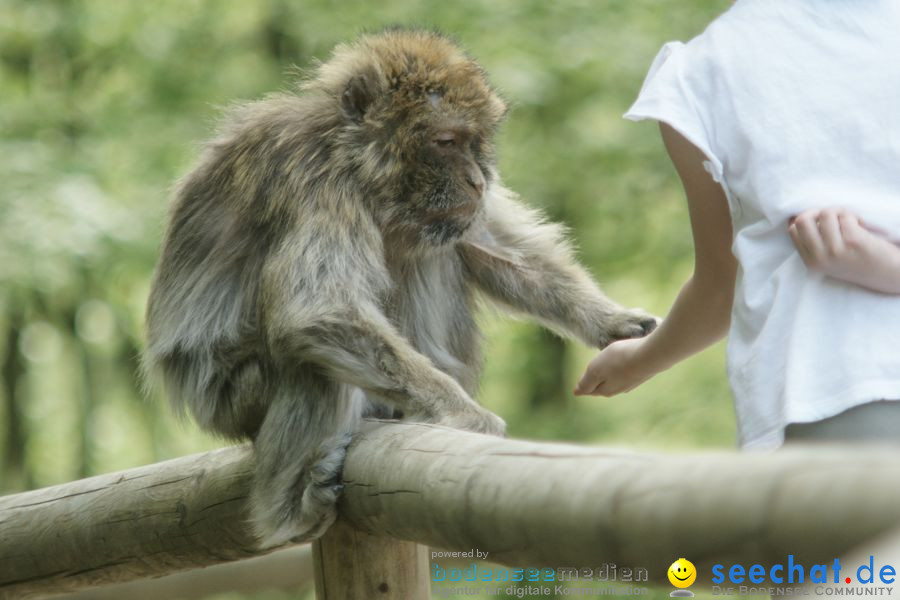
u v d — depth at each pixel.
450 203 10.02
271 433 9.16
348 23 25.59
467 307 10.91
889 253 6.14
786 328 6.42
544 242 10.88
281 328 9.23
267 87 26.27
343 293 9.39
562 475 5.25
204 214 10.39
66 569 10.16
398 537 7.28
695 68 7.01
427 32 10.84
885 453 3.89
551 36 25.44
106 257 23.22
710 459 4.45
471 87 10.20
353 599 8.51
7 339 29.00
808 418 6.08
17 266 22.55
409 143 10.01
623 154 25.83
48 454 32.38
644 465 4.81
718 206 7.25
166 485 9.52
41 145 24.75
